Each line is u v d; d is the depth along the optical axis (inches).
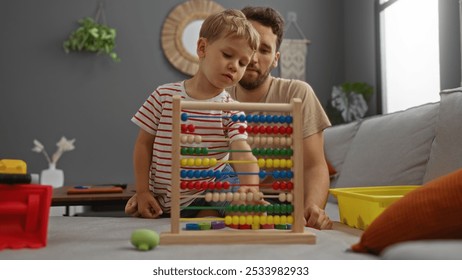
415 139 76.8
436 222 29.1
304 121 63.2
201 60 52.8
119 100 151.5
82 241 37.1
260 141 40.8
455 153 64.1
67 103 148.3
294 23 161.5
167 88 56.6
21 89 146.0
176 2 155.9
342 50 164.4
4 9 146.3
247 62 50.4
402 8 130.5
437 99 114.5
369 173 85.2
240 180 50.0
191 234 36.9
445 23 108.4
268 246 35.6
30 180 35.3
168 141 55.3
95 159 149.2
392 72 136.3
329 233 44.4
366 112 146.9
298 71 159.2
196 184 40.4
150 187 61.0
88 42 146.6
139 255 32.1
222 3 158.2
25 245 34.3
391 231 30.5
